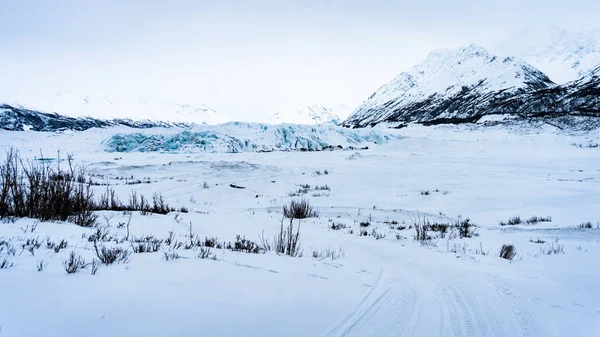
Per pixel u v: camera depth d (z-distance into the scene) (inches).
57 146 2395.4
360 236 418.3
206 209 729.6
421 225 546.3
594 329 145.9
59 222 332.2
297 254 289.7
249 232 412.2
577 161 1608.0
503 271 243.8
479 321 151.4
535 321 152.9
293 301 155.5
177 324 118.0
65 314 116.3
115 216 435.5
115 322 114.7
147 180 1155.3
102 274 164.9
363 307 159.5
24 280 142.3
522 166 1462.8
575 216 584.4
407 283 207.6
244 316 131.8
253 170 1348.4
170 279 167.2
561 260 289.4
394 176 1221.7
